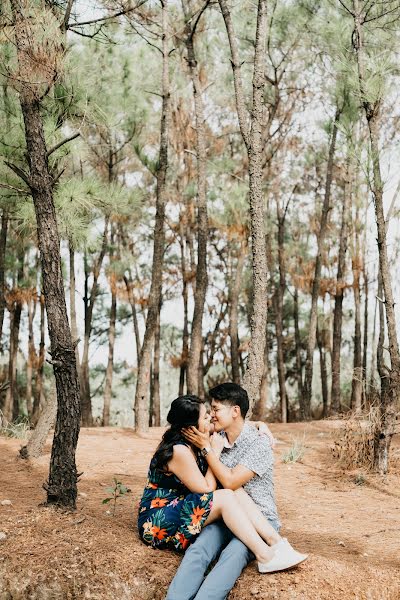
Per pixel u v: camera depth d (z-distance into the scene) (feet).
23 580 12.62
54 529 14.15
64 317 15.69
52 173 21.97
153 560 12.89
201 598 11.53
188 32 38.09
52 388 24.47
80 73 19.85
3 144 21.57
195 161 47.52
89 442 29.22
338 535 16.16
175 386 70.95
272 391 68.33
